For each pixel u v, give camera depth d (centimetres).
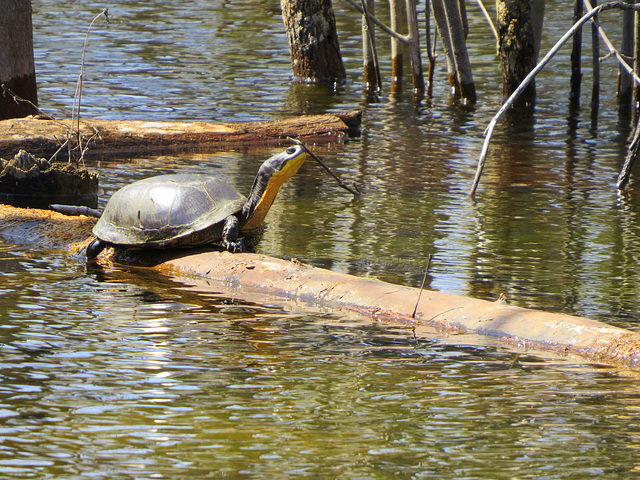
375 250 1188
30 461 580
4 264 1134
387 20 3903
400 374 754
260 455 590
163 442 610
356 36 3622
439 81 2925
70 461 581
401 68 2898
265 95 2622
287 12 2889
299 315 941
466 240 1243
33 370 749
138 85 2689
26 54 1989
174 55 3225
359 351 819
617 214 1397
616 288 1024
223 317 927
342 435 623
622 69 2469
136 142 1900
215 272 1089
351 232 1284
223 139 1978
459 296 958
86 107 2330
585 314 930
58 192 1523
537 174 1697
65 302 966
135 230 1164
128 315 923
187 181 1202
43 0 4522
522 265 1122
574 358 804
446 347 833
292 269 1060
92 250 1179
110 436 620
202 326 891
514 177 1670
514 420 650
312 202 1473
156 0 4600
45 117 1941
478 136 2088
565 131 2152
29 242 1257
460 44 2545
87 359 780
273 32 3738
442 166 1766
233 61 3158
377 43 3531
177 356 794
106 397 692
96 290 1023
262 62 3164
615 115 2367
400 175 1683
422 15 3953
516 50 2559
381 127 2200
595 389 716
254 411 666
